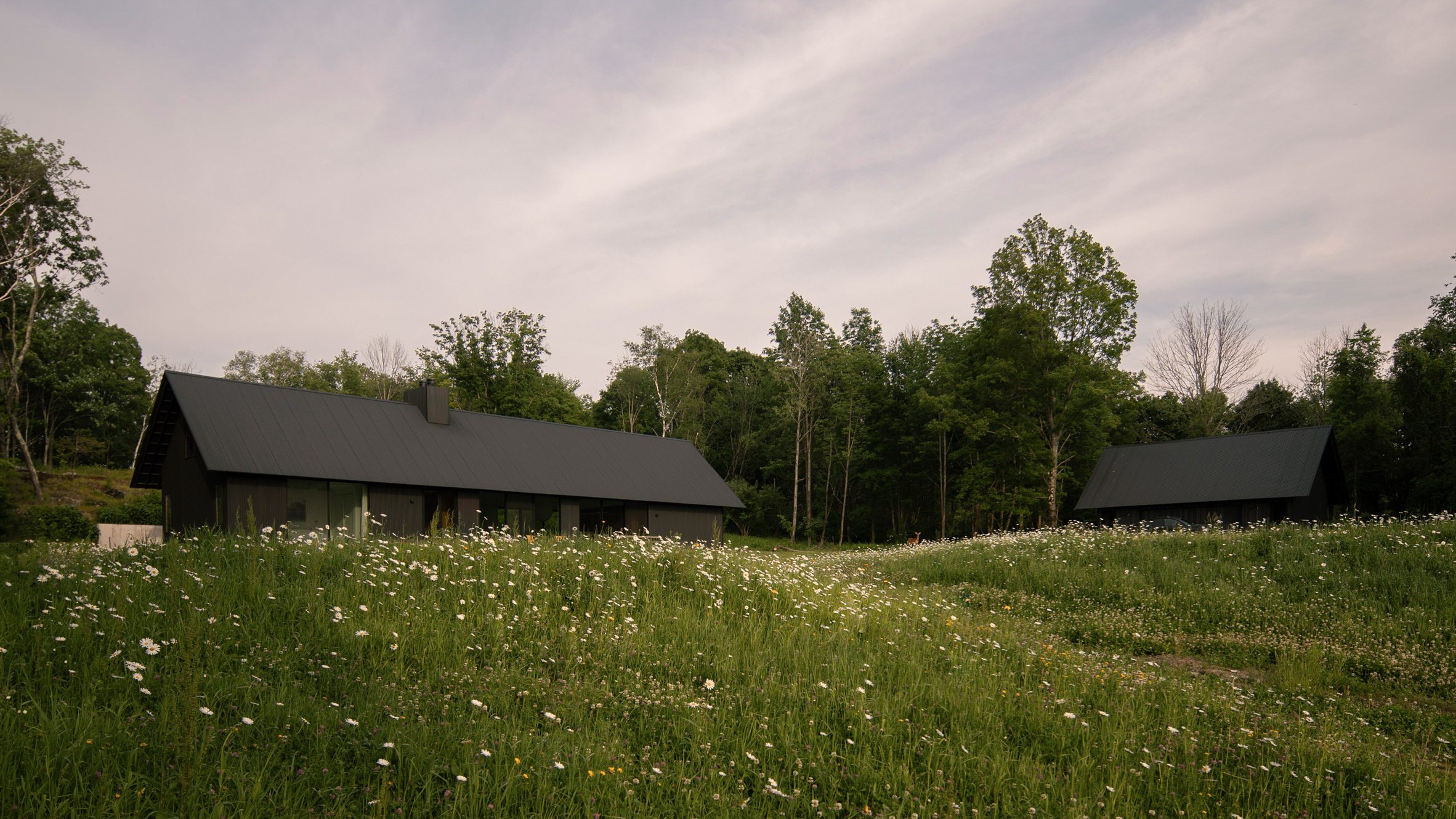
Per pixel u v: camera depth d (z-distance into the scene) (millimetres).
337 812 4887
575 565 12062
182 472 26578
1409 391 41719
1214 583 16875
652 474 34438
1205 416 53938
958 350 55156
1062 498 45969
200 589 8758
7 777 4617
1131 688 9531
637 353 70625
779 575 13742
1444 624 13531
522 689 7570
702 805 5738
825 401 61500
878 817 5867
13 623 7113
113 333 63125
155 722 5695
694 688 8242
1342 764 7387
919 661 10047
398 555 11594
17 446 55125
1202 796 6621
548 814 5297
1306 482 32719
